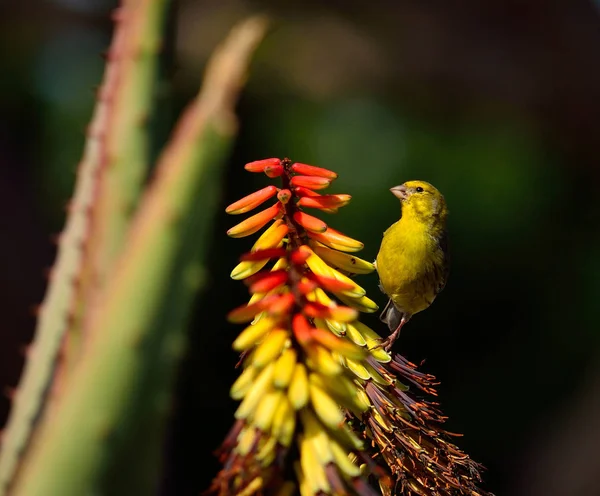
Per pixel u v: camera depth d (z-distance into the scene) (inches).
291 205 125.0
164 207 90.6
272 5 519.5
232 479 115.0
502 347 570.3
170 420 96.8
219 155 89.6
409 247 240.1
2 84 567.8
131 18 108.6
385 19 512.7
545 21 502.0
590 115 532.1
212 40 536.7
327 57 542.6
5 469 101.5
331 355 120.0
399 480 122.6
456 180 593.6
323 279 120.5
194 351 490.3
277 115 585.3
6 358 429.1
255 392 115.2
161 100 107.2
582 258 592.4
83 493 93.5
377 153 593.0
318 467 112.6
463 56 520.1
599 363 565.0
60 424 93.3
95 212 102.0
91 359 92.4
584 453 532.1
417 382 132.7
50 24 573.6
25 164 548.7
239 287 509.4
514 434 550.3
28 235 474.6
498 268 582.6
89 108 582.6
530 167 595.5
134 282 91.4
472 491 127.3
